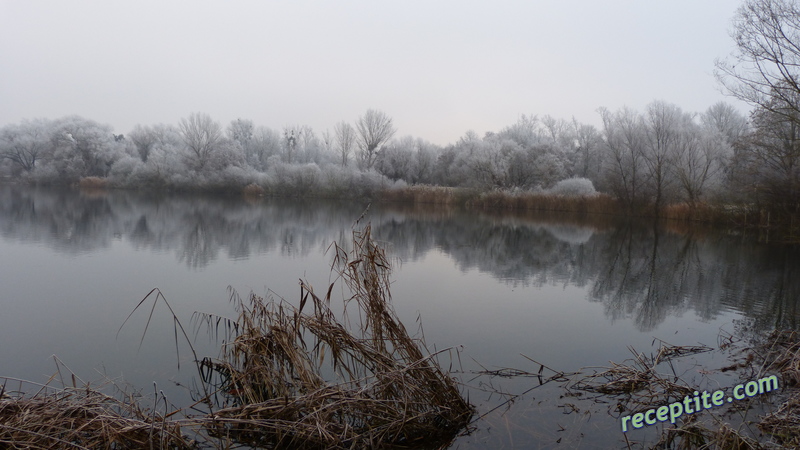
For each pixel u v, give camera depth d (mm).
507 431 4660
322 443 4184
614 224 28891
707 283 12359
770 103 20531
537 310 9266
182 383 5559
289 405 4387
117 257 13133
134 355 6398
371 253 5207
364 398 4535
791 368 6066
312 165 45438
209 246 15492
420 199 42812
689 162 31109
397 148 51125
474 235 21500
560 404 5246
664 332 8133
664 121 33219
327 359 6047
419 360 4867
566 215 35062
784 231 23312
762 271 14195
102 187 50375
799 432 4449
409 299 9789
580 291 11078
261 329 5336
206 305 8750
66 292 9453
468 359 6602
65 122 53906
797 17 19188
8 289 9586
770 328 8422
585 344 7391
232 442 4289
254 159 59750
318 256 14055
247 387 4875
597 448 4371
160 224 20812
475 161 42219
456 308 9211
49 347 6645
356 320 7898
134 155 57844
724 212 28047
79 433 3887
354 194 44156
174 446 4082
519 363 6508
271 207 34000
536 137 60625
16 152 56031
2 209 24828
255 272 11688
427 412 4570
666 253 17562
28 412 3936
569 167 47781
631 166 34562
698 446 4352
